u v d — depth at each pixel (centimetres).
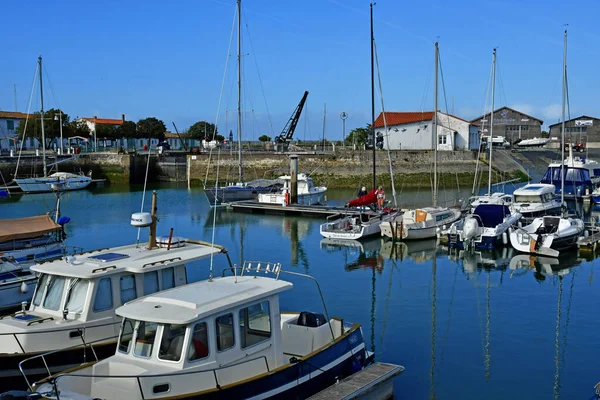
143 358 855
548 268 2216
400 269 2206
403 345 1357
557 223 2672
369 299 1767
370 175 5794
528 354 1300
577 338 1406
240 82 4553
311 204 4219
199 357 841
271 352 943
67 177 5288
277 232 3105
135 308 881
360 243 2766
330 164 5831
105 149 7450
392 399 1048
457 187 5656
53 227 1917
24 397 770
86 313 1074
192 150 6169
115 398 815
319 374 967
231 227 3288
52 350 1022
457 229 2664
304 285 1944
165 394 806
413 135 6719
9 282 1552
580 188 4291
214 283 990
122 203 4338
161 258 1212
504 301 1745
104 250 1278
